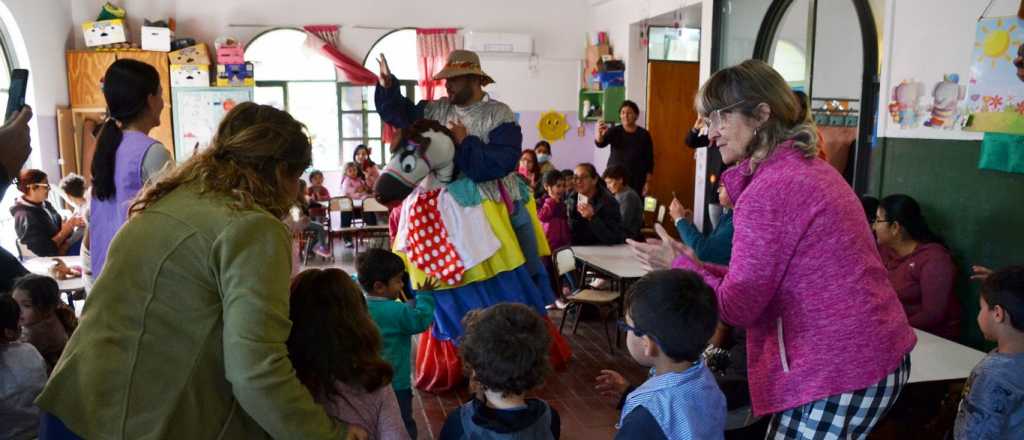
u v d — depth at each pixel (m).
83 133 8.46
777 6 5.65
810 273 1.57
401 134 3.18
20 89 1.88
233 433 1.33
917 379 2.41
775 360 1.67
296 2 9.48
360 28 9.70
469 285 3.40
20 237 5.10
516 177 3.57
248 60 9.45
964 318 3.60
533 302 3.52
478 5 10.02
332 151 9.98
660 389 1.55
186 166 1.40
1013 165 3.30
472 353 1.78
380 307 2.75
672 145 8.27
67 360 1.29
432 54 9.86
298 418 1.29
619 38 9.34
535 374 1.76
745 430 2.40
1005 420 1.96
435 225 3.33
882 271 1.62
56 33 8.21
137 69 2.08
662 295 1.56
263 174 1.40
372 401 1.64
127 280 1.28
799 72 7.19
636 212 5.66
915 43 3.87
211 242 1.27
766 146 1.64
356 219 9.05
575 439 3.29
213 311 1.29
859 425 1.60
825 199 1.56
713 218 4.55
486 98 3.50
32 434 2.35
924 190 3.84
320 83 9.84
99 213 2.10
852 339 1.55
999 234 3.41
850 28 6.54
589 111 9.86
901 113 3.98
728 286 1.64
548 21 10.23
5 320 2.30
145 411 1.25
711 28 6.45
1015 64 3.30
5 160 1.77
